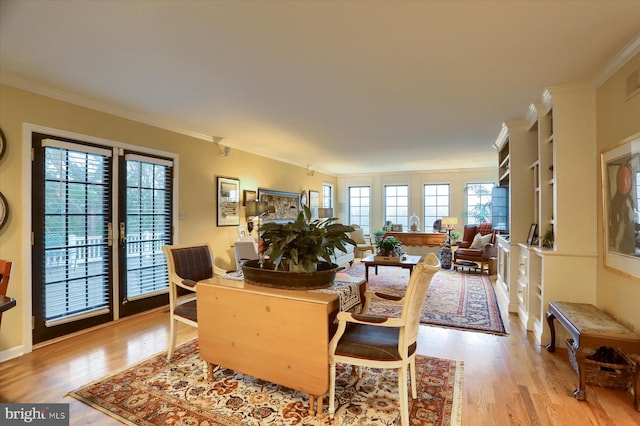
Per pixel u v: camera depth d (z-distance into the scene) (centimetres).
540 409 200
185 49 224
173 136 423
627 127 228
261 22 191
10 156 274
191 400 210
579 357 214
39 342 292
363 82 282
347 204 964
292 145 548
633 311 223
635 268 213
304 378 192
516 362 264
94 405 204
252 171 584
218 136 480
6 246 273
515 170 402
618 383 221
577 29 199
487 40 212
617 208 238
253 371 209
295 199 735
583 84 281
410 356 192
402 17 186
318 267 240
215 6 176
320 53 230
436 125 423
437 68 254
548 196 332
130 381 233
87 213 330
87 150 327
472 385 229
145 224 387
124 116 361
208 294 228
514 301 396
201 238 466
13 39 211
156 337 315
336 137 491
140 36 208
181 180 435
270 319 202
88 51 227
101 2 172
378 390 223
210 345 228
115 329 335
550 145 332
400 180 905
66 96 306
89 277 331
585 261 286
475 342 307
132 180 372
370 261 552
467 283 556
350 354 188
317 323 187
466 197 840
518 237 398
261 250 271
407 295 184
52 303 302
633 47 214
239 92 305
